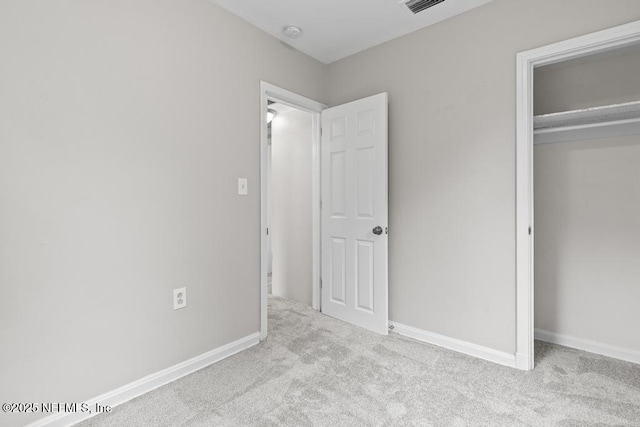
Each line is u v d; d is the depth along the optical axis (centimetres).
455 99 229
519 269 202
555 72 244
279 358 218
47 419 146
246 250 235
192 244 201
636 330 213
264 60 247
